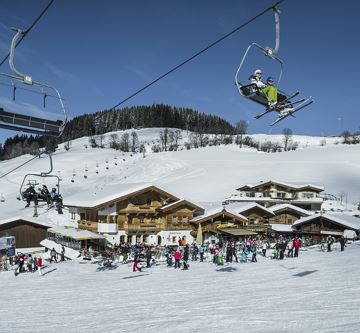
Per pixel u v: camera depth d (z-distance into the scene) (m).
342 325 13.86
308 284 24.86
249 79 12.97
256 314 16.84
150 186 56.03
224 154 175.12
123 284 28.77
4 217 70.62
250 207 64.19
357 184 123.38
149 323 16.66
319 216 61.50
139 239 56.38
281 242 40.22
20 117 14.54
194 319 16.78
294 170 136.88
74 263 40.28
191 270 34.03
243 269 33.44
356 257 37.75
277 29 11.46
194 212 60.00
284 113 12.84
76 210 63.47
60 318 19.30
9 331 17.09
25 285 30.14
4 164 198.62
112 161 190.00
